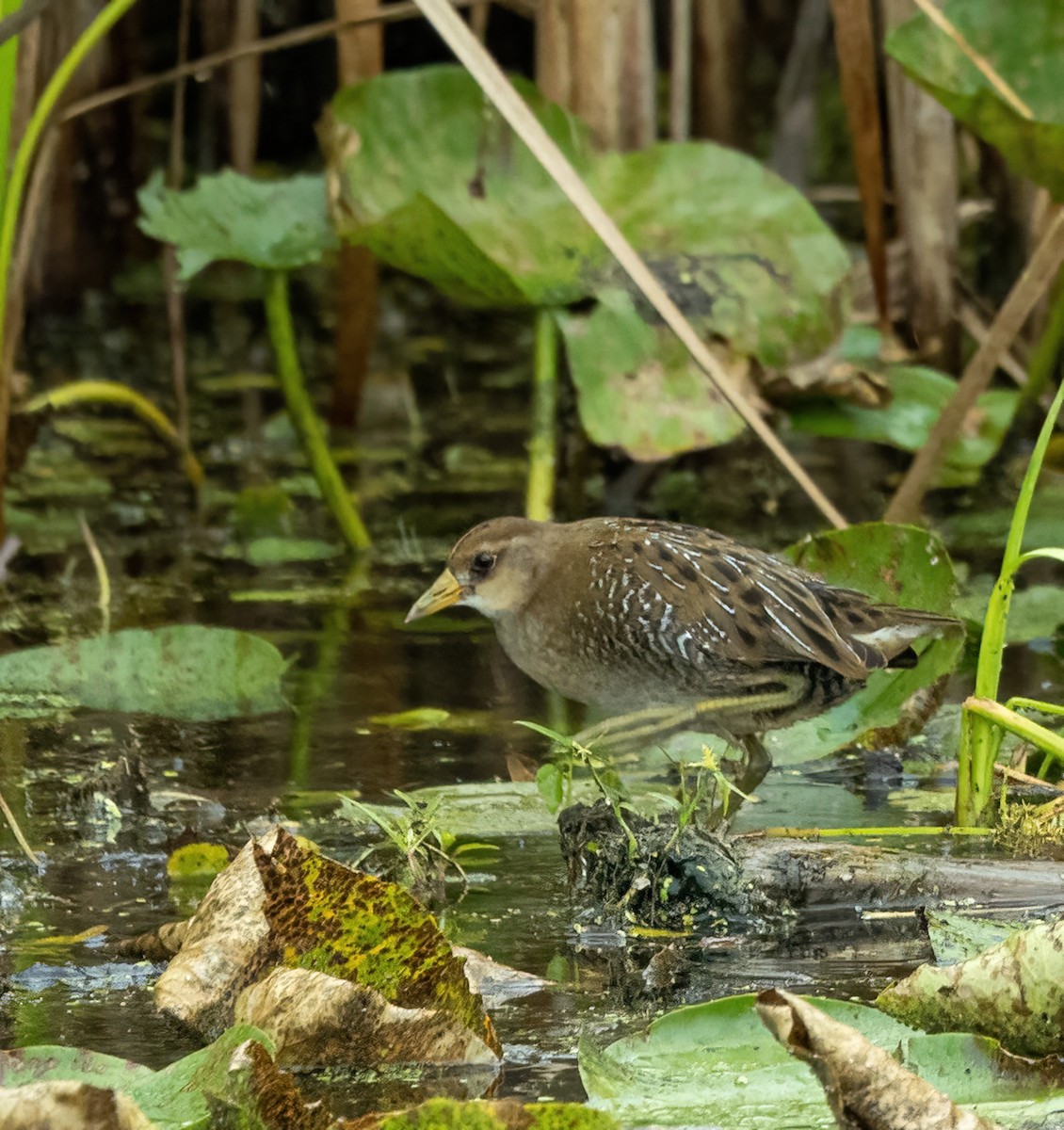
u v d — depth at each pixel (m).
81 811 7.86
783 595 8.31
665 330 12.08
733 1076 5.10
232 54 12.80
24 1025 5.66
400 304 18.78
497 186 12.16
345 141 12.16
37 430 14.56
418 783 8.21
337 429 15.63
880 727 8.64
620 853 6.85
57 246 17.62
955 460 12.73
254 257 12.47
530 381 17.92
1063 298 12.61
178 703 9.52
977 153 14.86
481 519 13.35
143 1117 4.45
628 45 13.08
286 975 5.36
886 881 6.83
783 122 15.85
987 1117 4.84
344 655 10.46
